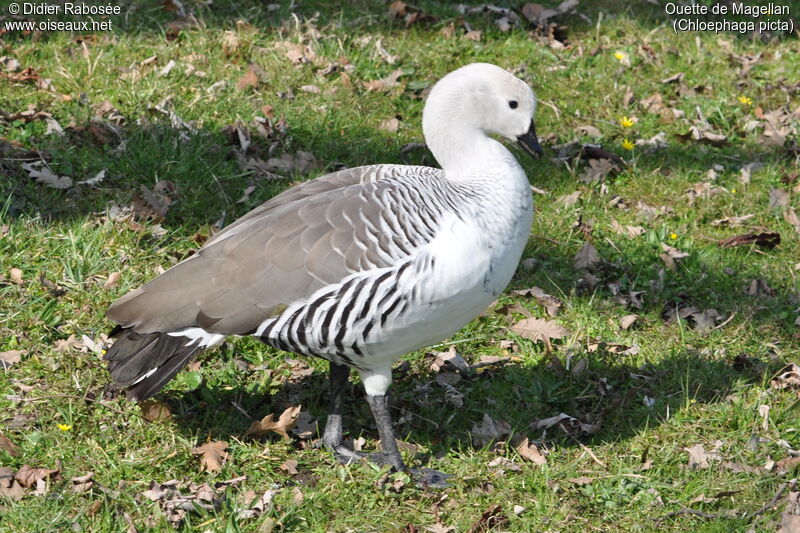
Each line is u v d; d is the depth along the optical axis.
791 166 14.38
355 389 10.12
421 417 9.69
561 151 14.25
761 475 8.95
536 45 16.45
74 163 12.54
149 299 8.30
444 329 8.54
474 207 8.40
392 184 8.44
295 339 8.30
